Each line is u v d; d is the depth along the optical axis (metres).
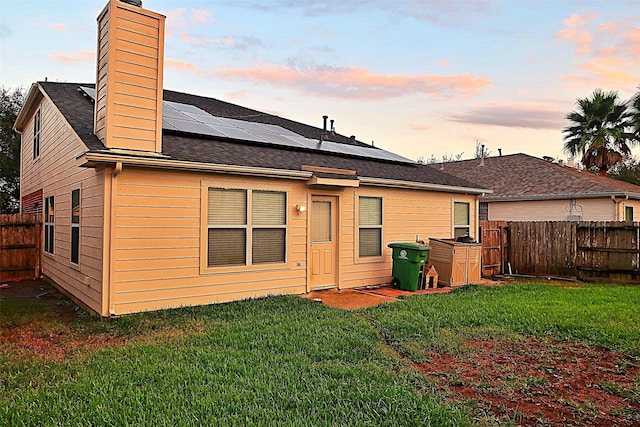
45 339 5.51
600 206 15.80
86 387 3.74
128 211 6.76
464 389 3.92
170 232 7.18
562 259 12.34
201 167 7.19
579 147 20.91
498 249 13.17
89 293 7.19
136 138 6.91
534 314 6.82
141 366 4.28
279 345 5.01
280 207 8.65
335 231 9.73
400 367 4.38
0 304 7.87
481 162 22.62
